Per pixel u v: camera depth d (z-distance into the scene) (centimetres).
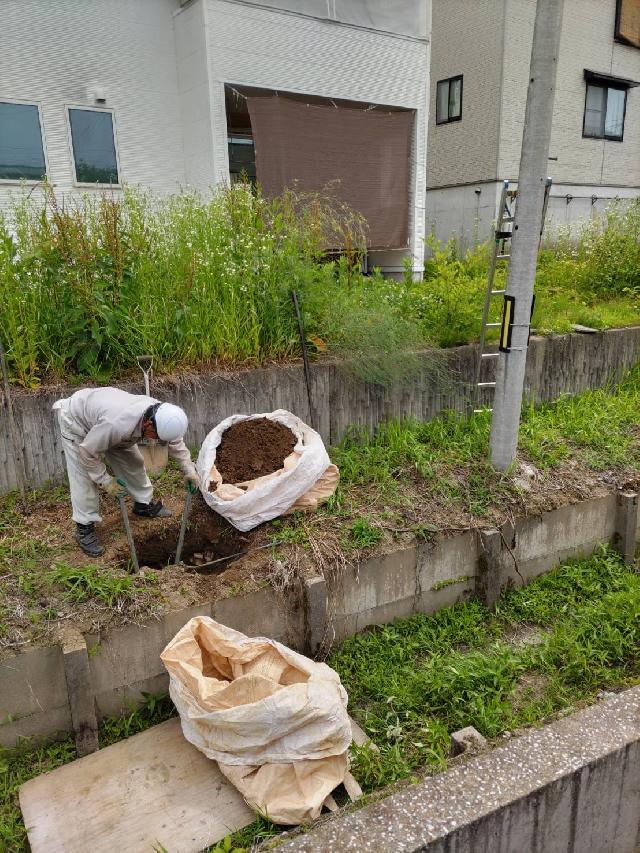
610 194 1593
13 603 353
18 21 766
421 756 336
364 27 962
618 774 263
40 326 487
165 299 533
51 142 817
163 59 884
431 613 462
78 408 376
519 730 336
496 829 236
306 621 402
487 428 598
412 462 532
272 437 478
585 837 265
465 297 639
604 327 755
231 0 835
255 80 881
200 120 877
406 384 593
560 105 1442
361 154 991
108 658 348
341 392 566
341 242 845
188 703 313
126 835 288
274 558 404
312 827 262
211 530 455
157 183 910
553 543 512
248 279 558
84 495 390
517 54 1323
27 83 787
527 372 679
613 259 985
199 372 519
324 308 585
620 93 1544
